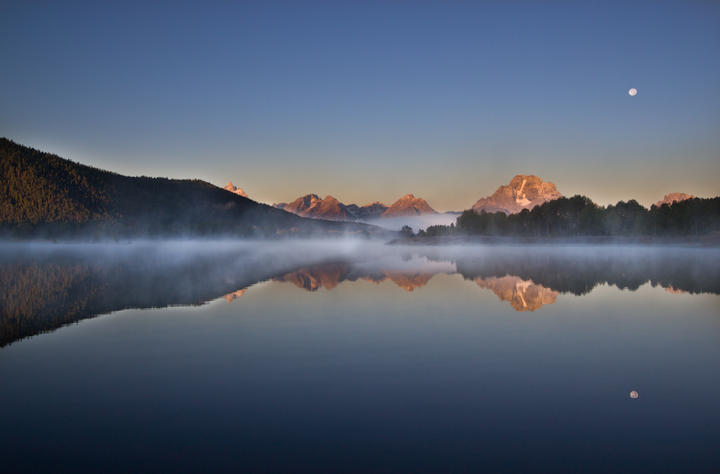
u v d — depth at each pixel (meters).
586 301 28.12
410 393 12.38
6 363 15.25
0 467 8.62
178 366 14.92
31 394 12.44
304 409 11.34
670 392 12.36
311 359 15.65
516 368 14.50
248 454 9.13
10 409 11.43
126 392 12.56
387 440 9.67
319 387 12.91
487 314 23.84
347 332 19.70
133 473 8.38
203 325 21.27
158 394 12.41
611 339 18.23
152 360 15.59
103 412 11.23
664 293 31.58
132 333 19.62
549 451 9.16
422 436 9.85
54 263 71.50
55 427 10.39
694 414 10.93
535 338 18.45
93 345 17.59
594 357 15.68
